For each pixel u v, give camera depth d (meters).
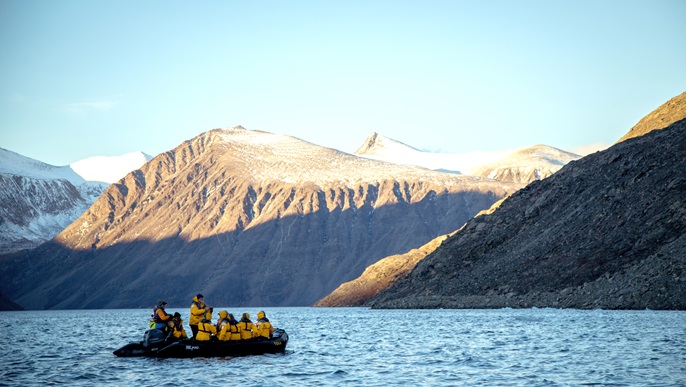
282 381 43.16
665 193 117.25
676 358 49.31
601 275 110.12
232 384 42.31
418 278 148.88
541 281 118.44
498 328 77.88
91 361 54.12
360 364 50.16
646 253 109.31
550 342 61.31
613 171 131.50
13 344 74.31
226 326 53.03
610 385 40.00
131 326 123.12
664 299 93.31
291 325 100.12
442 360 51.75
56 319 173.00
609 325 74.12
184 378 44.47
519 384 41.06
